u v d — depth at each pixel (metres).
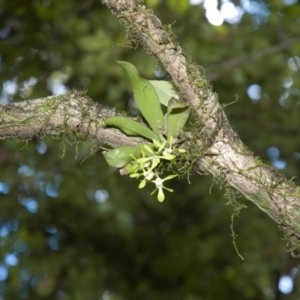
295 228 3.09
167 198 10.87
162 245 11.40
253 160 3.13
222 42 10.30
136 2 3.16
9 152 10.13
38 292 11.20
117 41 10.02
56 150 9.97
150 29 3.14
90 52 10.20
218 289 10.83
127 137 3.24
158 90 3.22
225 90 10.51
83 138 3.33
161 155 3.10
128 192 10.52
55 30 10.59
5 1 10.45
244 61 8.34
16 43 10.48
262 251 10.09
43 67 10.64
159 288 11.23
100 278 11.38
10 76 10.41
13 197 10.73
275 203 3.09
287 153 9.98
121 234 11.00
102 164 10.23
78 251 11.44
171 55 3.13
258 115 10.33
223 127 3.15
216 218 10.84
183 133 3.13
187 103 3.14
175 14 10.09
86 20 10.84
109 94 10.10
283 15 10.55
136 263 11.40
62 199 10.76
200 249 10.97
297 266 7.84
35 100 3.36
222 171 3.13
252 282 10.56
